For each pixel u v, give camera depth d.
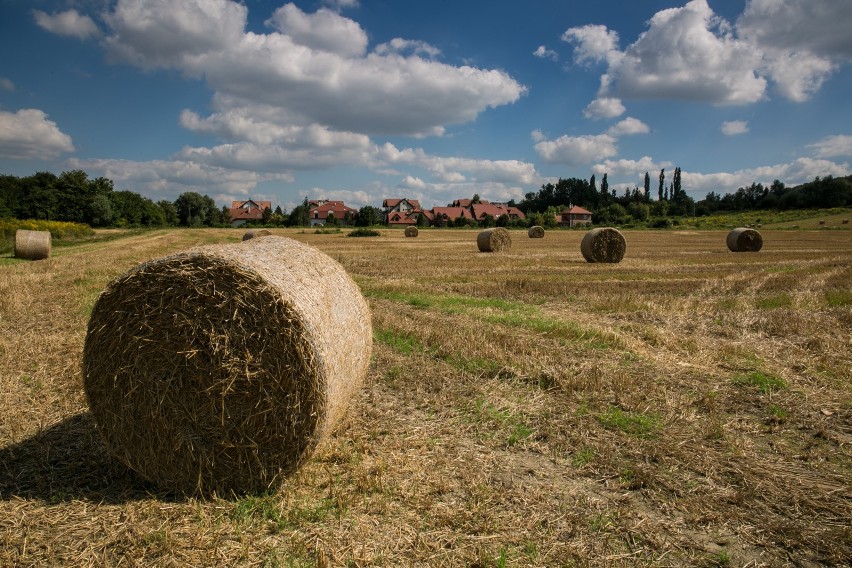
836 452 5.28
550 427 5.75
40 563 3.54
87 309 12.03
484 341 9.05
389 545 3.77
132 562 3.55
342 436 5.54
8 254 29.56
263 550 3.72
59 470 4.75
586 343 9.23
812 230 67.75
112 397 4.62
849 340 9.39
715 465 4.97
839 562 3.67
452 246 39.56
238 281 4.47
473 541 3.83
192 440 4.54
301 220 106.06
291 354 4.48
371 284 16.61
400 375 7.45
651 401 6.51
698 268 22.19
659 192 168.38
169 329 4.53
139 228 86.75
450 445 5.36
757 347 9.11
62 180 85.94
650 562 3.64
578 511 4.22
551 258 27.62
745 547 3.83
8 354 8.12
